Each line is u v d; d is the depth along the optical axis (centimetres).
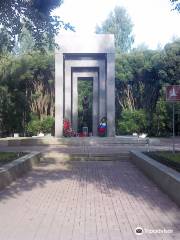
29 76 4806
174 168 1523
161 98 5038
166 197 1277
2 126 4741
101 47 3612
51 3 1653
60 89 3622
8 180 1517
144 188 1453
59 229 907
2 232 885
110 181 1627
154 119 5019
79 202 1202
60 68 3622
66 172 1927
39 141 3359
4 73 4475
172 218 1003
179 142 3788
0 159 1933
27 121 4856
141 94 5472
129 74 5397
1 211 1081
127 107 5531
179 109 4881
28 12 1661
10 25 1684
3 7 1619
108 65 3609
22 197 1276
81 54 3688
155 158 1983
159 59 5184
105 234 867
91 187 1475
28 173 1877
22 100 4594
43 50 1800
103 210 1096
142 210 1094
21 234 870
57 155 2505
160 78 5209
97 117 3872
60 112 3628
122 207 1132
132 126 4994
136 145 3269
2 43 1755
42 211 1082
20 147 3161
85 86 5591
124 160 2453
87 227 923
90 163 2330
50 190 1405
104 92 3750
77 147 3114
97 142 3306
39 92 5191
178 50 5097
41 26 1703
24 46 4978
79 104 5547
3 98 4453
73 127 3891
